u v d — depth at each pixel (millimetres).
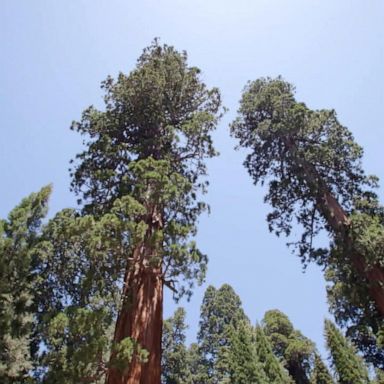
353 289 17766
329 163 21000
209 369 35969
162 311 13047
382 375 29250
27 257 15555
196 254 12797
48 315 11500
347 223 18078
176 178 14344
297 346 36094
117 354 10727
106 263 12750
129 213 12578
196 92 19484
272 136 22656
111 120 18234
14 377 14547
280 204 22656
